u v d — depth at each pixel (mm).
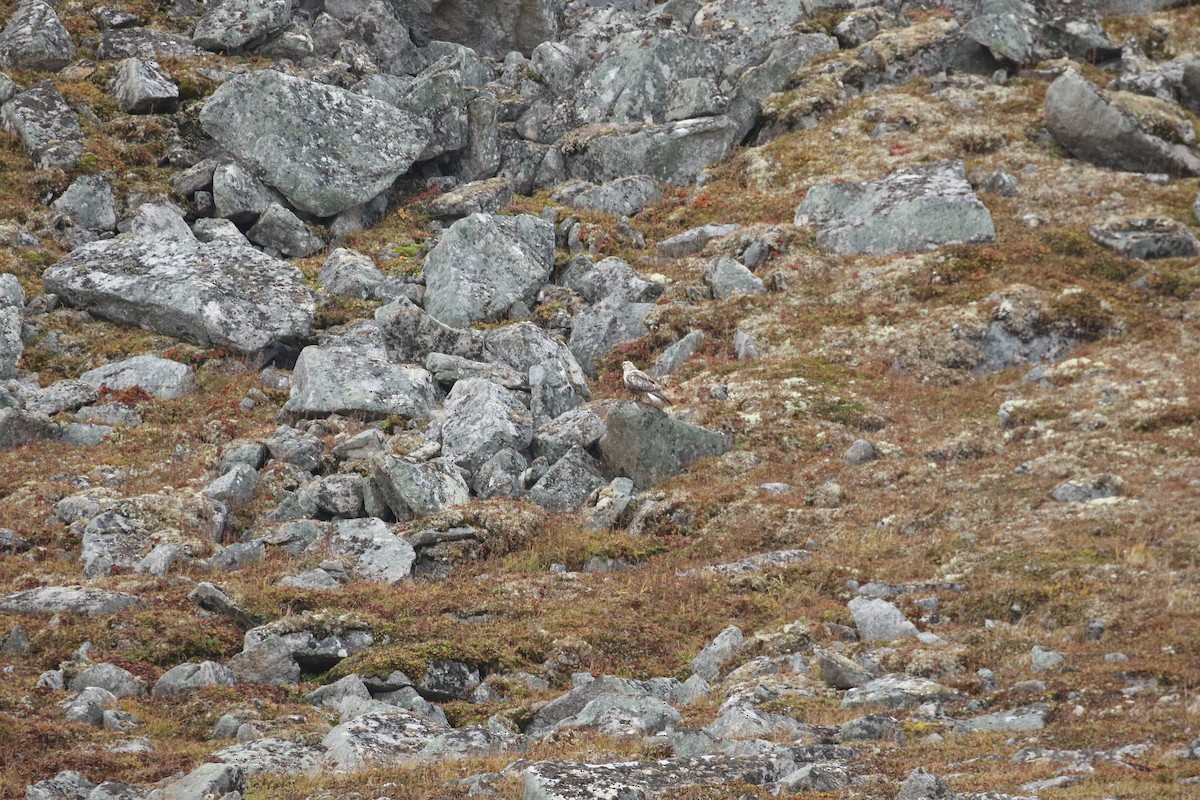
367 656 86625
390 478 118312
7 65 197500
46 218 170875
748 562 108500
